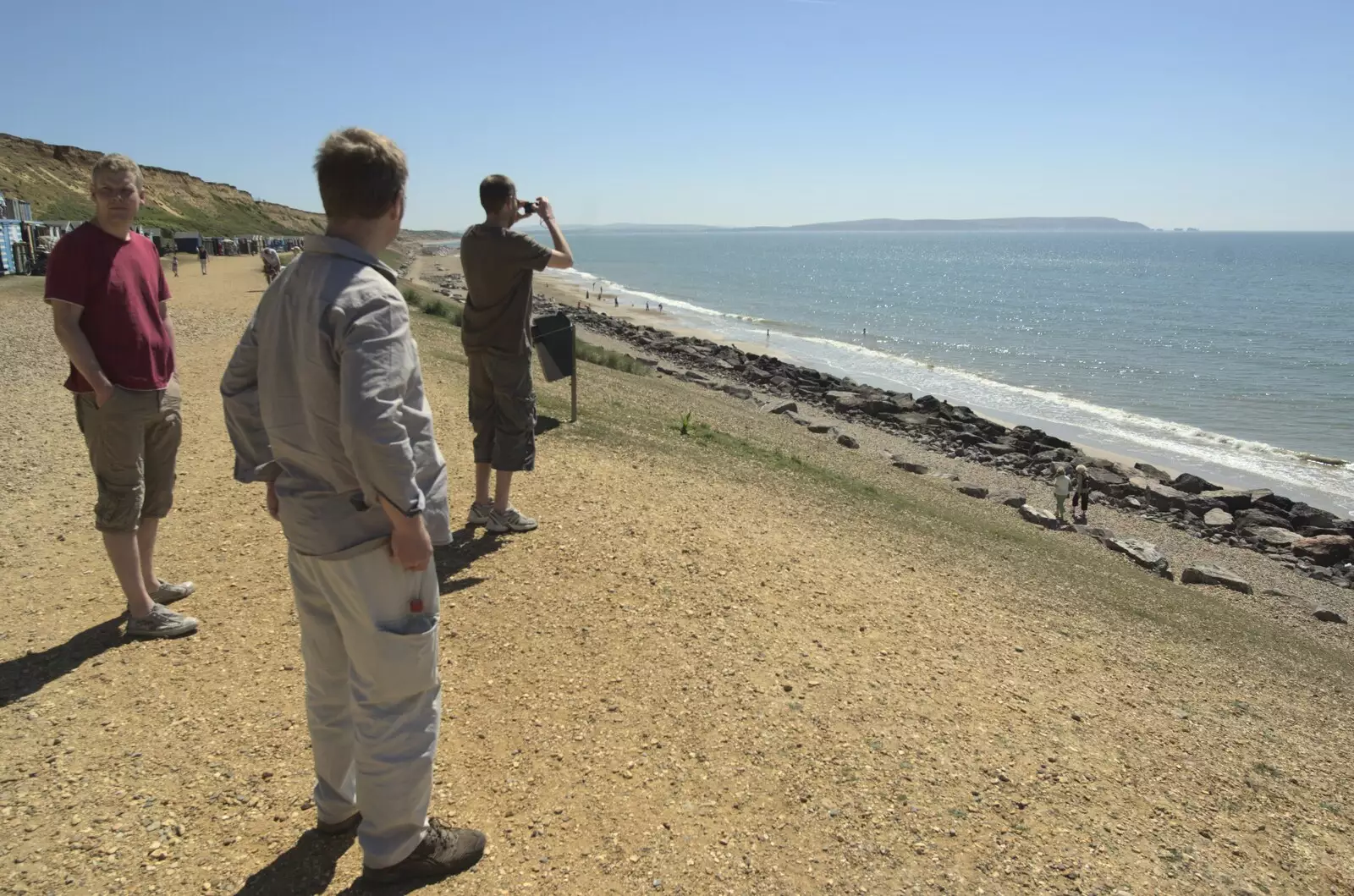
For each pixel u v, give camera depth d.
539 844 2.84
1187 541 15.46
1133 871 3.05
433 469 2.34
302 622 2.56
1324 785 4.12
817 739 3.63
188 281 34.06
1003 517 13.57
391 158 2.26
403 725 2.42
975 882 2.87
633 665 4.11
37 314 19.53
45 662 3.82
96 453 3.87
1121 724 4.34
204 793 3.00
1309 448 25.11
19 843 2.69
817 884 2.78
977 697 4.30
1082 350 44.94
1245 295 87.88
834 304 75.06
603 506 6.49
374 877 2.53
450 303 28.56
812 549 6.55
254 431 2.46
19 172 70.06
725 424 15.30
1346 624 11.09
